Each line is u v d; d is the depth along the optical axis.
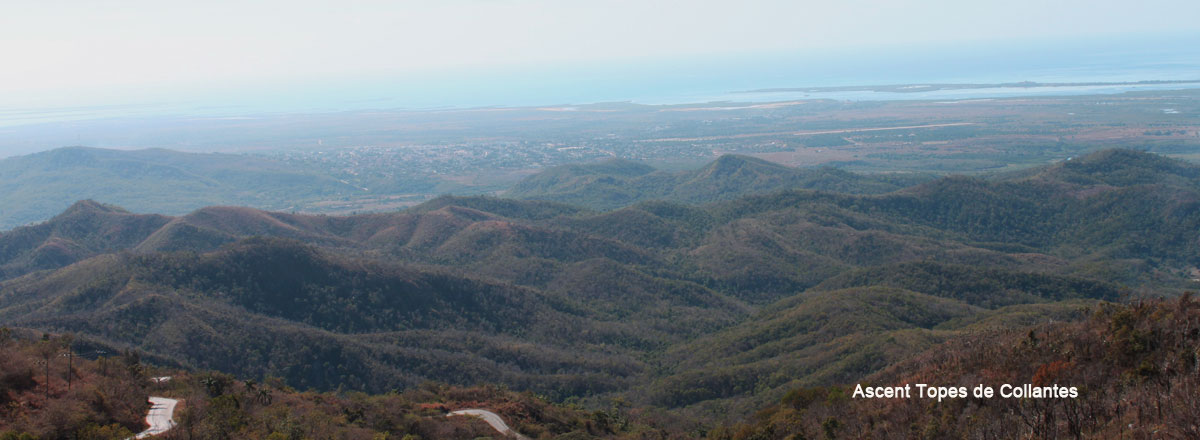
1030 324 88.25
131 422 54.38
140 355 82.38
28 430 46.62
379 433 60.69
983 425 43.06
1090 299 113.19
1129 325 46.84
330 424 60.06
